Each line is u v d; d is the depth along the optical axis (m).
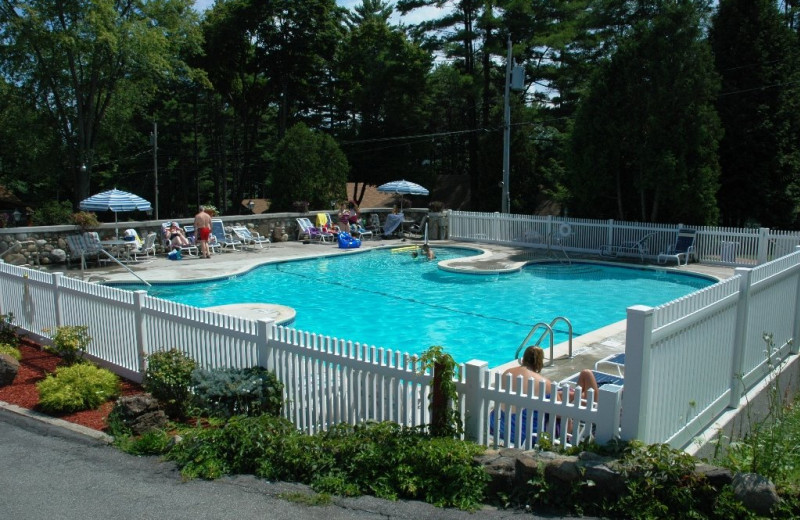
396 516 4.71
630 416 5.01
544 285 16.86
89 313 9.31
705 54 19.53
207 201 53.41
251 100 46.91
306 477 5.43
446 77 48.41
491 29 37.00
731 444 5.90
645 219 21.66
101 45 28.06
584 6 36.59
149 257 19.31
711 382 6.79
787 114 21.97
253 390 6.60
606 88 21.27
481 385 5.54
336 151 30.78
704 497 4.46
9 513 4.80
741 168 22.45
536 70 38.94
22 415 7.20
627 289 16.34
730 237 18.47
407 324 12.92
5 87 29.20
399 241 24.67
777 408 6.98
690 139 19.83
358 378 6.17
